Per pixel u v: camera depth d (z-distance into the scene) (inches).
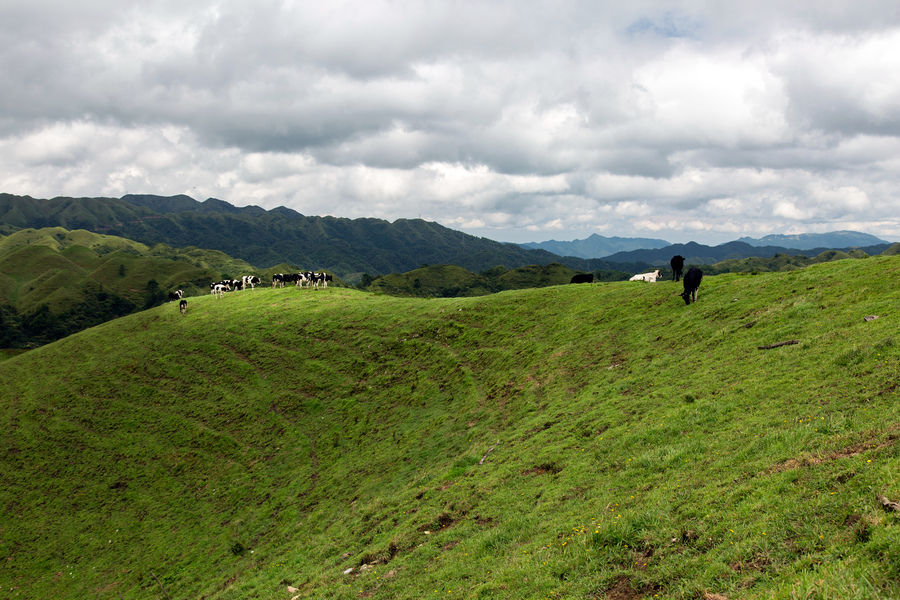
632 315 1437.0
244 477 1467.8
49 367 2640.3
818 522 314.3
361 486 1135.0
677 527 388.2
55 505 1594.5
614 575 361.7
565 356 1321.4
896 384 501.0
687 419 642.2
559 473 660.7
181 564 1157.1
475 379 1494.8
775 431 496.7
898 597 222.1
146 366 2361.0
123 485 1619.1
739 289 1275.8
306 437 1565.0
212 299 3184.1
